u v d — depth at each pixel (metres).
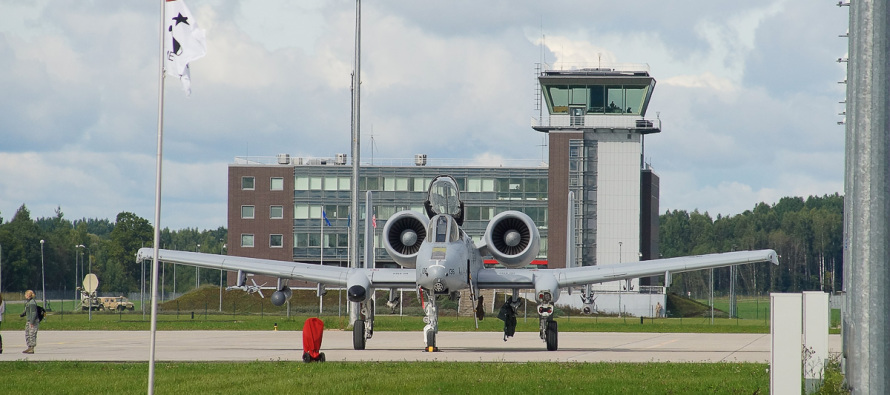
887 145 35.81
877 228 35.84
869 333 35.88
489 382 53.25
